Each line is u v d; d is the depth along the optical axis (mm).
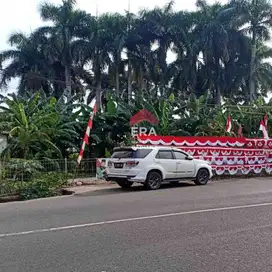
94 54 41188
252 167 20891
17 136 20672
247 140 20719
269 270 5184
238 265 5383
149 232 7363
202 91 43938
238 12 40625
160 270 5199
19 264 5527
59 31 40469
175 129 26094
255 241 6637
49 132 21281
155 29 41594
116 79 41531
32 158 20266
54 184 15297
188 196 12539
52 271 5223
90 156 24891
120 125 25344
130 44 41719
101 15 41594
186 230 7500
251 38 41500
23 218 9078
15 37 43750
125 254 5941
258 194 12828
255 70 41281
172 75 43125
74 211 9938
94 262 5578
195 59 42031
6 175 15562
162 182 16188
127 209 10047
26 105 22625
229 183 17188
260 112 28750
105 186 16531
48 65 44281
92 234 7277
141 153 15109
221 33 40250
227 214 9102
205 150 19438
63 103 25781
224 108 28797
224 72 42500
